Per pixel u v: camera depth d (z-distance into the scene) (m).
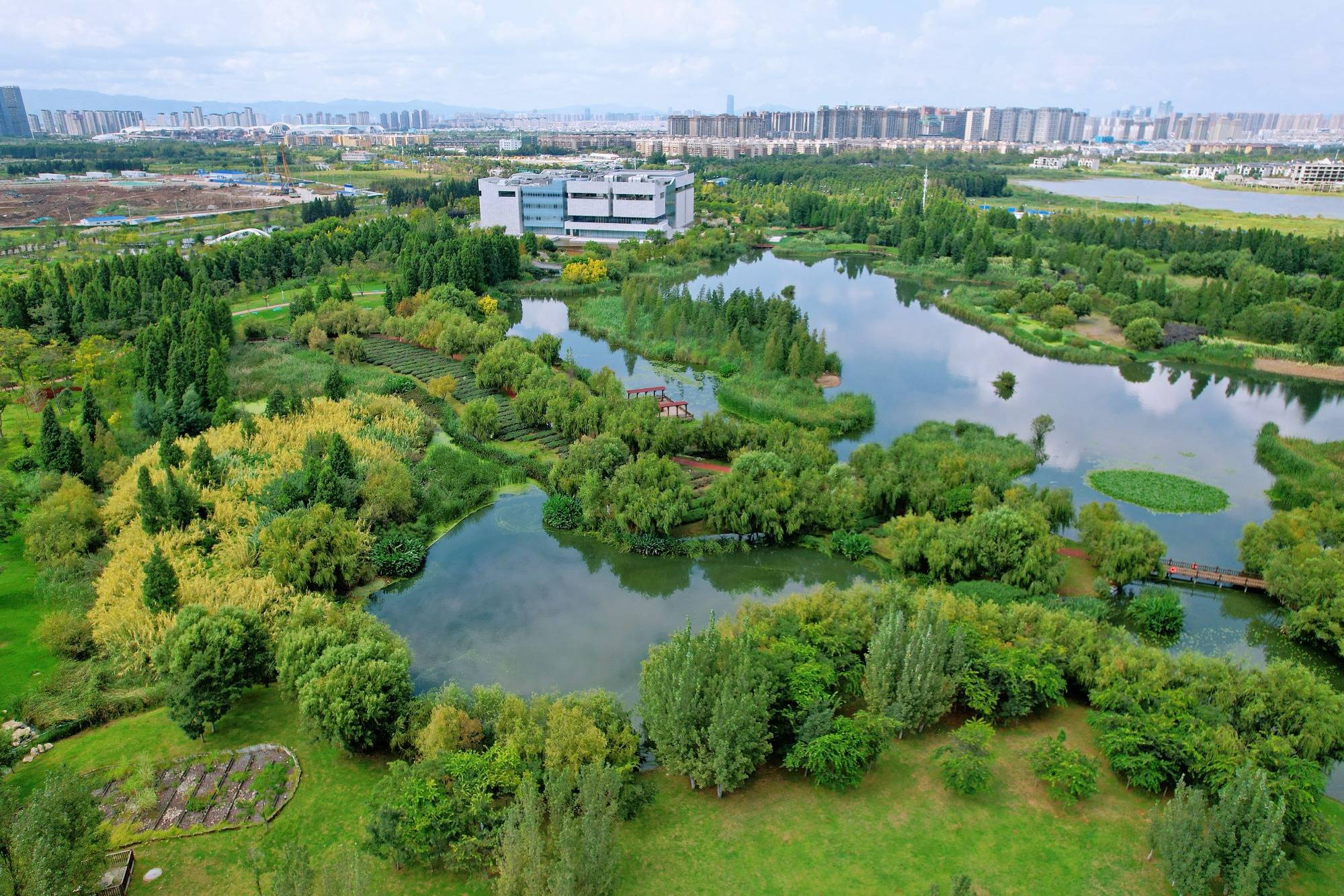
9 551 65.56
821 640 49.91
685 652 44.06
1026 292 159.12
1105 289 159.12
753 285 186.00
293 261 166.00
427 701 46.25
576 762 39.91
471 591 65.94
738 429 86.19
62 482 71.19
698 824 40.72
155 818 40.50
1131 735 42.66
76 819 34.62
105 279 133.88
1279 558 61.94
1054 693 47.16
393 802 38.25
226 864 37.97
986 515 64.25
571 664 56.81
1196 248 190.62
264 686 51.16
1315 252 172.12
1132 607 60.66
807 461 78.19
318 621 52.34
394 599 64.69
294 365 111.25
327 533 64.25
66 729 46.56
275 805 41.31
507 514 78.25
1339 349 124.94
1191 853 34.59
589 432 88.62
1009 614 52.62
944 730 47.84
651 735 43.78
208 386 93.50
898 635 46.53
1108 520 68.12
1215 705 44.44
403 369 113.75
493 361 105.81
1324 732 41.97
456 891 36.78
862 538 70.12
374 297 154.00
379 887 36.97
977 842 39.53
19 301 120.56
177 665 45.41
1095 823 40.59
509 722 42.84
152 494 64.81
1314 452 88.75
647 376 118.88
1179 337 134.62
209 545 65.00
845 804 42.06
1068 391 116.62
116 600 56.34
